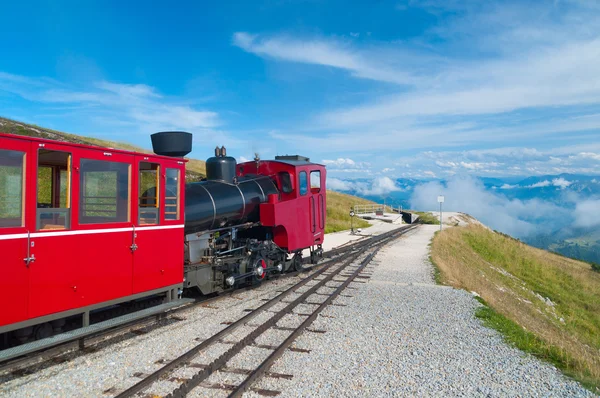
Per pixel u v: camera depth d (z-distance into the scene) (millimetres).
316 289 10828
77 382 4980
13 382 4953
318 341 6750
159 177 7363
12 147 4973
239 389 4719
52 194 6094
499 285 19859
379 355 6246
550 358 6594
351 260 16516
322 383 5172
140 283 6914
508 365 6062
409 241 26031
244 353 6043
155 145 8781
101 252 6168
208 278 9156
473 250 30438
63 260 5598
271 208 11125
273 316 7875
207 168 10797
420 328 7730
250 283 11039
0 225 4902
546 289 26891
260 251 11266
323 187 14977
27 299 5164
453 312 9016
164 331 7043
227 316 8055
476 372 5738
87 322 6000
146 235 7031
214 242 9836
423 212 64438
